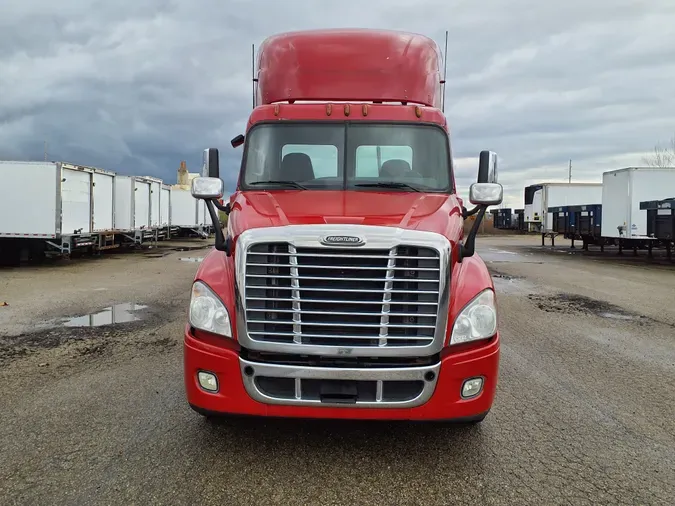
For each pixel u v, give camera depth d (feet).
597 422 13.57
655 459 11.58
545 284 39.37
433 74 18.11
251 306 10.75
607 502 9.86
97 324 24.48
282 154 15.61
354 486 10.34
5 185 49.80
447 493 10.13
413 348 10.61
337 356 10.61
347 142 15.61
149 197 73.41
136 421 13.25
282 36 17.95
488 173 14.16
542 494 10.11
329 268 10.58
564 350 20.61
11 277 41.52
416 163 15.48
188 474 10.69
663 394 15.69
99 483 10.28
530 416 13.92
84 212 54.75
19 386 15.84
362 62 17.33
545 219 91.04
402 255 10.75
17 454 11.44
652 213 55.47
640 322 25.86
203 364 11.01
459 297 11.18
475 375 10.89
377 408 10.60
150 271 46.09
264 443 12.12
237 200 14.24
